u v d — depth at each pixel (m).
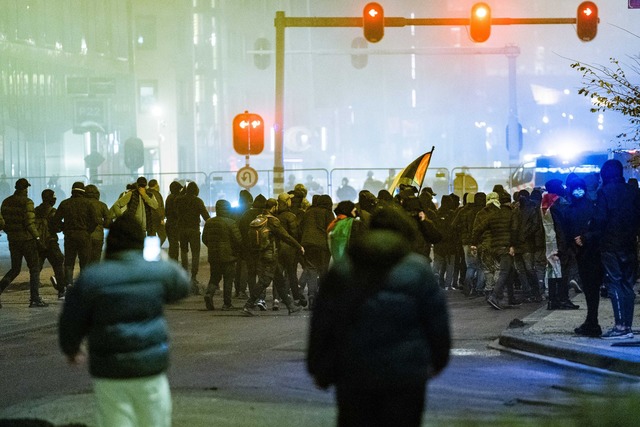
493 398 22.20
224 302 43.16
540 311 39.38
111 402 13.91
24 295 49.41
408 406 12.23
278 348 31.27
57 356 30.34
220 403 21.45
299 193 48.41
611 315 36.00
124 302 13.88
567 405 20.39
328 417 19.89
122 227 14.27
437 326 12.40
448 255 51.41
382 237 12.45
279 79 67.75
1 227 43.41
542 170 82.38
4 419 19.53
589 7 64.56
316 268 42.06
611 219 29.27
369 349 12.16
